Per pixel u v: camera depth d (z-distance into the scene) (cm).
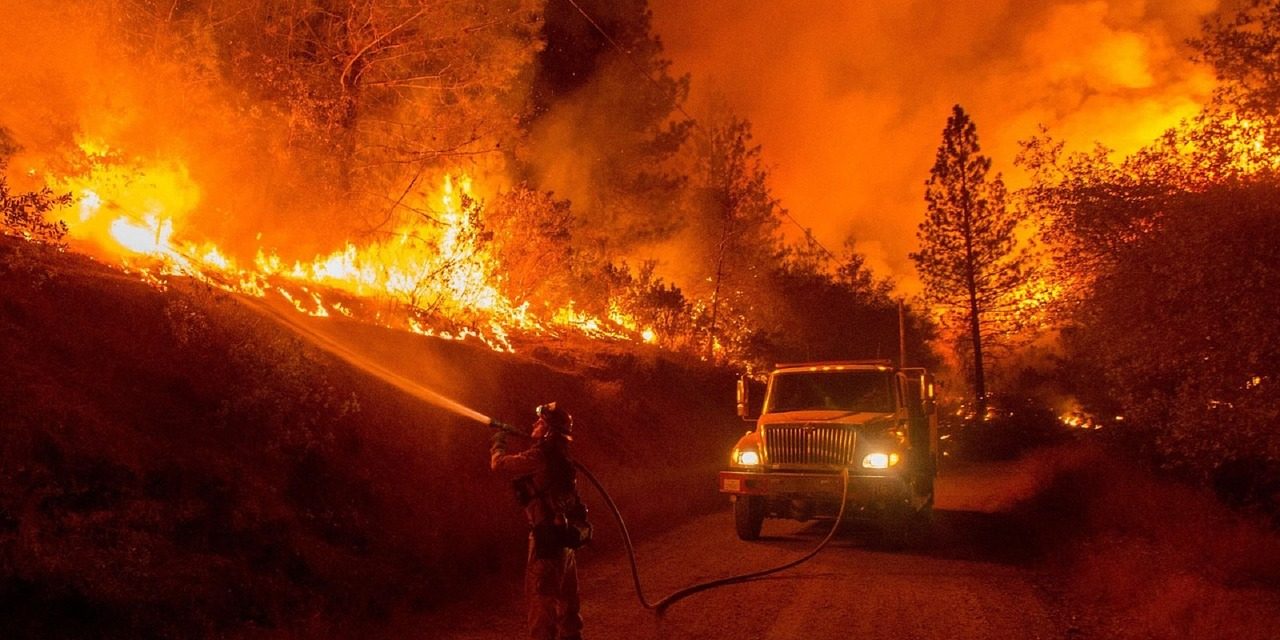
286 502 870
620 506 1424
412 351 1390
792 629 780
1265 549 959
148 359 890
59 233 878
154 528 719
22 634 570
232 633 666
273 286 1356
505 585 906
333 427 1041
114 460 746
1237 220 918
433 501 1068
